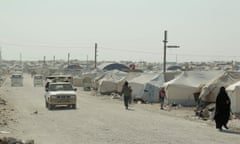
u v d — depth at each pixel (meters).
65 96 35.34
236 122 25.12
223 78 35.31
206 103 34.22
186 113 32.66
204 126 23.11
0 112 31.45
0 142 15.26
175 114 31.67
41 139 17.94
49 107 35.28
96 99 50.97
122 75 62.22
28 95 57.06
